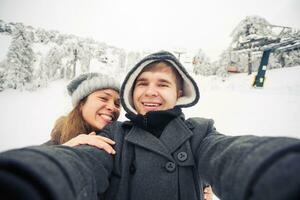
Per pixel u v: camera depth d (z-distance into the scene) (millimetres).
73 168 244
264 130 1334
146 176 483
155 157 501
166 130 534
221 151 338
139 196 469
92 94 966
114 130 591
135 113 583
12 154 191
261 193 169
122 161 504
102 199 475
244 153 241
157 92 581
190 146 520
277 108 1353
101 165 408
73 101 1019
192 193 477
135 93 601
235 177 230
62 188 179
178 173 488
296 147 175
